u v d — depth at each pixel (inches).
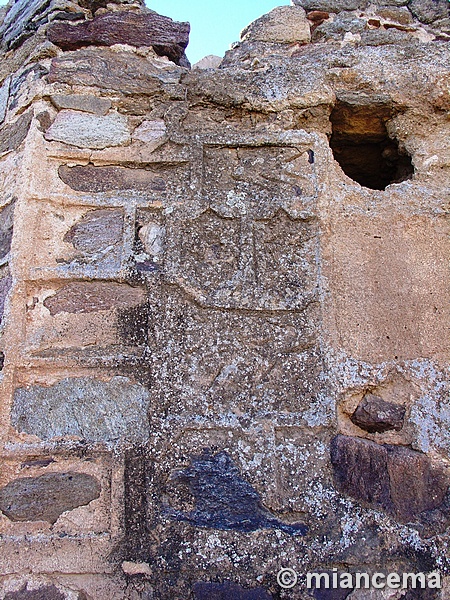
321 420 87.4
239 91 109.9
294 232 99.5
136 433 85.7
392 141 113.3
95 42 113.7
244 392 88.5
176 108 108.2
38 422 86.1
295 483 84.0
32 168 99.9
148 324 91.7
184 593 78.0
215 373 89.3
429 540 82.2
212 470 84.1
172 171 103.9
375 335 93.3
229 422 86.5
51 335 90.7
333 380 89.7
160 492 83.0
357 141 117.3
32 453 84.1
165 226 98.9
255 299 93.8
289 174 104.0
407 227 100.9
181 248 97.0
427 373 91.7
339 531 81.8
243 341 91.4
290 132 106.8
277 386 89.0
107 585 78.4
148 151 104.4
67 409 87.0
